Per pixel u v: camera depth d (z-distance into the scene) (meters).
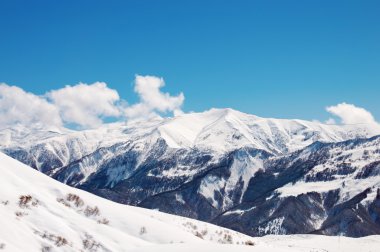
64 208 61.91
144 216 70.94
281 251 48.00
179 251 45.69
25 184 63.81
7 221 49.31
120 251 55.84
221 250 45.47
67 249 50.62
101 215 66.81
